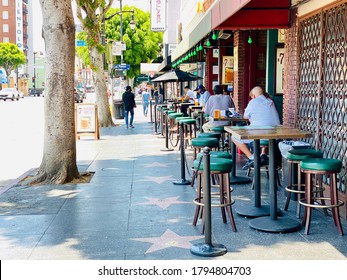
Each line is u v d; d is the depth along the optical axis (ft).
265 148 31.22
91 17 71.67
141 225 22.54
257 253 18.61
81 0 61.98
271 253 18.58
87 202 27.09
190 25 86.48
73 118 33.24
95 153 46.44
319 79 26.16
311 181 21.56
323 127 25.89
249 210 23.99
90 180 33.30
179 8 122.01
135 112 122.21
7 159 45.88
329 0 24.66
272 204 22.18
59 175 32.48
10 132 70.95
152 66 134.21
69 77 32.81
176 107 67.10
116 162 40.81
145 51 161.48
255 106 30.99
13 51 327.67
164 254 18.66
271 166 21.97
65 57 32.48
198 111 48.06
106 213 24.72
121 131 68.85
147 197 27.96
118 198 27.89
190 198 27.58
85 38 78.69
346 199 22.56
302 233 21.02
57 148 32.55
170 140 55.11
